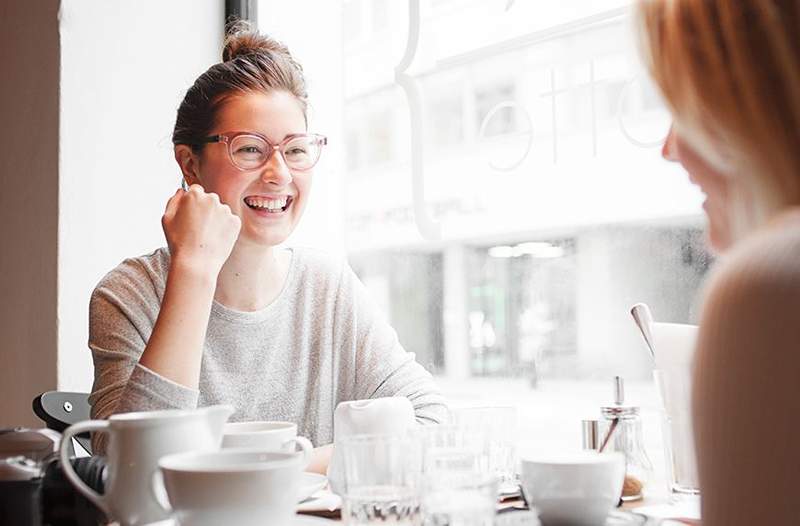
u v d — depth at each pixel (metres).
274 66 1.73
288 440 1.08
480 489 0.93
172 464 0.84
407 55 2.41
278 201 1.69
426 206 2.38
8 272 2.81
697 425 0.64
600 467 0.91
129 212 2.63
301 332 1.79
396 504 0.97
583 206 2.14
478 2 2.31
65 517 0.96
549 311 2.34
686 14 0.74
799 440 0.58
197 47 2.76
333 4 2.82
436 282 2.77
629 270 2.08
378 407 1.19
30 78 2.71
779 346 0.59
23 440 0.96
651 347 1.26
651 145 1.89
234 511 0.81
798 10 0.69
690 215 1.94
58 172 2.53
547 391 2.38
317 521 0.96
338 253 2.81
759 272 0.61
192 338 1.30
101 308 1.62
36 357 2.62
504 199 2.33
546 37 2.14
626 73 1.97
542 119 2.17
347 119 2.82
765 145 0.68
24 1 2.76
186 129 1.74
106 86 2.60
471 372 2.68
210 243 1.38
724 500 0.61
